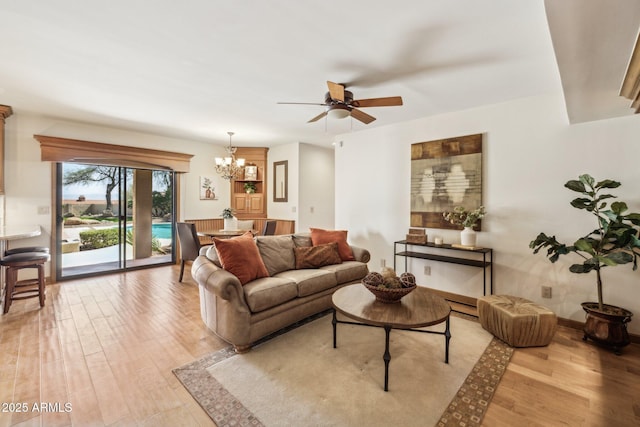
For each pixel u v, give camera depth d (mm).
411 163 4023
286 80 2711
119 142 4656
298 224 5750
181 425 1573
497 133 3312
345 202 4863
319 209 6156
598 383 1965
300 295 2768
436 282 3861
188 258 4223
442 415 1657
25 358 2197
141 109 3617
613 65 1711
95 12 1740
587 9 1245
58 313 3070
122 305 3324
